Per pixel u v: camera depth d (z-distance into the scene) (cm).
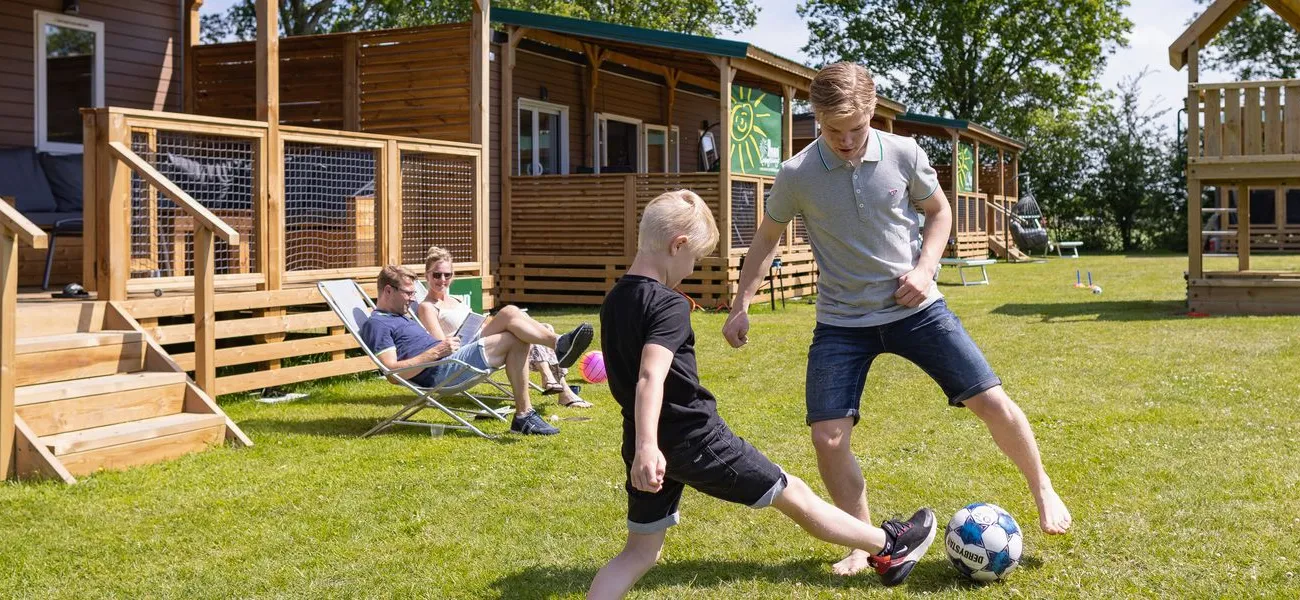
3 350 479
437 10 3117
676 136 1988
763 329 1077
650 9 3325
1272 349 809
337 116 1143
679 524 404
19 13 1017
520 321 585
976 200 2672
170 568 363
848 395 338
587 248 1370
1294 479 443
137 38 1135
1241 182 1294
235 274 721
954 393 340
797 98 1702
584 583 344
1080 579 335
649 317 276
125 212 627
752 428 589
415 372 602
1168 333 936
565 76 1639
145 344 595
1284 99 1102
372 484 474
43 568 364
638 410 264
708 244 289
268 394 739
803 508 307
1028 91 3631
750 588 334
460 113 1088
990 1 3478
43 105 1038
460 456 529
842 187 332
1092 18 3478
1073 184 3466
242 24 3231
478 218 938
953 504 426
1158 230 3356
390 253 838
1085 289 1556
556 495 453
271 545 388
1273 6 1162
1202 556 353
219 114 1189
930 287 334
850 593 329
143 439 521
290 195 777
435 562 366
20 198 932
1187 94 1141
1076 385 684
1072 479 456
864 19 3734
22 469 483
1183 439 524
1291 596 314
